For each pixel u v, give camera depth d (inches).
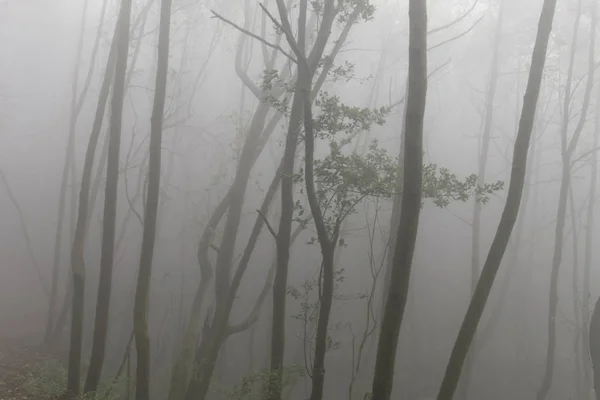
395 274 295.3
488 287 354.9
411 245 296.4
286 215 405.7
